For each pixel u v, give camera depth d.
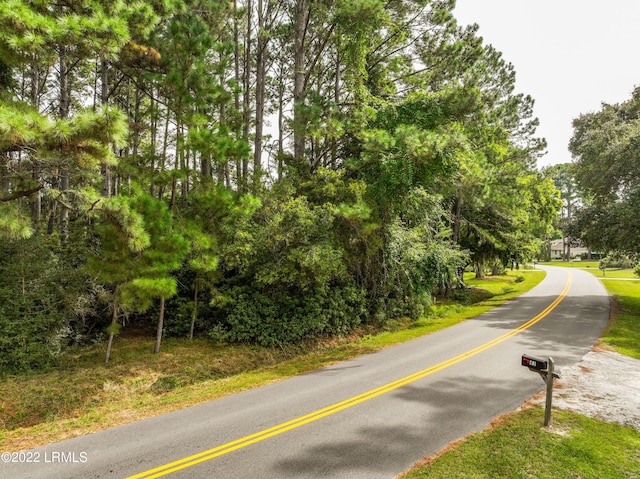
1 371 8.89
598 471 4.82
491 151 22.11
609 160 19.91
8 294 9.41
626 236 18.48
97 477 4.82
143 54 10.60
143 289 8.65
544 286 29.83
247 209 10.38
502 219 23.77
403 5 16.48
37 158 6.67
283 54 23.14
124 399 8.62
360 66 14.43
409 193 14.91
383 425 6.21
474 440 5.60
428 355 10.77
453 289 24.94
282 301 13.10
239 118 13.04
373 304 16.17
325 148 15.98
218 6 13.84
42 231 11.09
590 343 11.85
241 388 8.63
